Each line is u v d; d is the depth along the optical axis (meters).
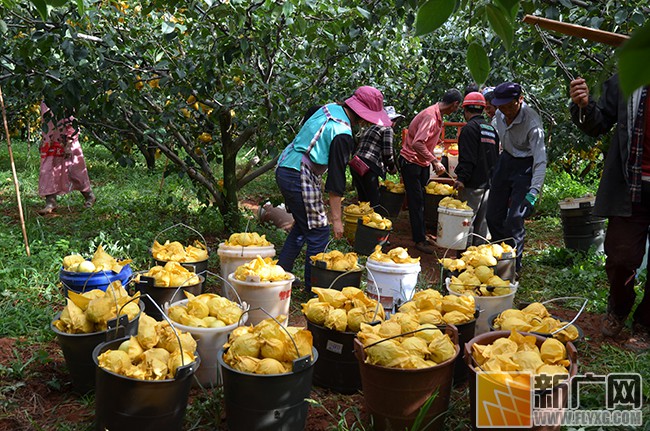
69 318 3.37
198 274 4.50
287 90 6.86
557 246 7.73
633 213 4.10
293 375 2.89
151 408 2.77
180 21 6.08
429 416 2.95
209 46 6.21
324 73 7.18
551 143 8.76
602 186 4.15
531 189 5.66
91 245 6.30
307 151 5.10
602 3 4.51
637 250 4.12
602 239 6.90
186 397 2.93
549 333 3.26
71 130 8.34
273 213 8.12
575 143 8.45
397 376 2.85
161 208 8.72
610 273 4.25
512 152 5.91
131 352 2.96
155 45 6.24
